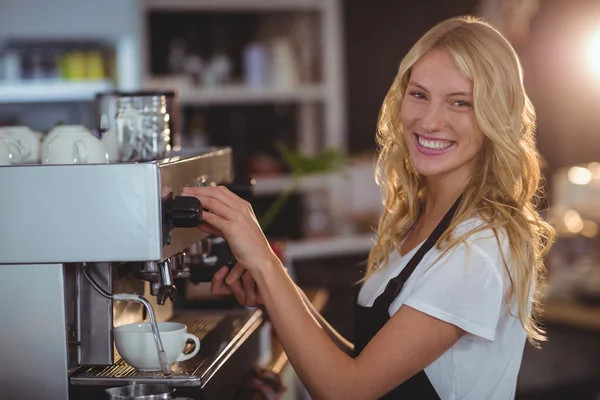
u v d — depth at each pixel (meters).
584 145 5.83
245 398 2.01
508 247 1.77
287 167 5.79
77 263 1.70
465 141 1.83
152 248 1.55
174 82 5.31
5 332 1.62
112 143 1.92
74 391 1.64
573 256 4.43
